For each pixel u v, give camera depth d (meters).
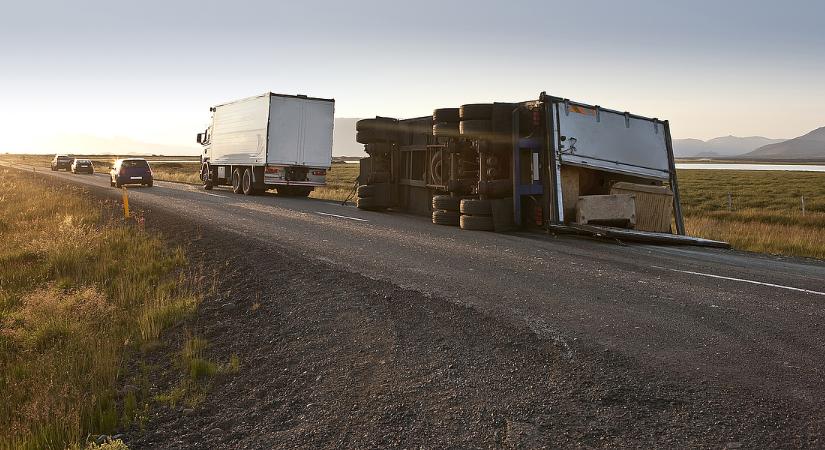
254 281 8.83
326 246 11.20
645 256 9.91
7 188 30.25
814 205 33.47
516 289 7.23
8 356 6.80
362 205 19.48
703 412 3.79
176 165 94.50
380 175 19.27
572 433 3.64
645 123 14.17
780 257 10.50
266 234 13.12
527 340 5.27
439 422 3.93
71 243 13.07
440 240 11.94
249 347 6.10
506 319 5.89
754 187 53.19
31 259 12.80
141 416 4.64
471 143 14.55
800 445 3.36
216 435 4.20
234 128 29.23
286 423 4.26
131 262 11.52
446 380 4.59
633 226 13.00
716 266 8.92
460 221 14.23
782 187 52.94
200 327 7.05
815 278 8.02
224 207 20.45
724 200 37.72
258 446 3.95
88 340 6.63
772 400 3.91
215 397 4.93
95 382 5.39
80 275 10.74
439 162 16.56
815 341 5.05
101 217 18.41
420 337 5.62
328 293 7.61
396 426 3.94
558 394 4.18
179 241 13.52
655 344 5.04
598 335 5.32
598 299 6.65
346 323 6.33
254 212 18.53
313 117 26.95
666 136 14.48
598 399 4.06
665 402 3.96
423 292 7.18
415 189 18.42
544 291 7.10
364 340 5.73
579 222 12.62
